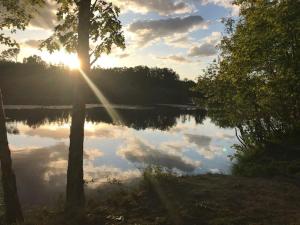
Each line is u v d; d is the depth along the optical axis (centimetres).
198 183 1308
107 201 1180
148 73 16212
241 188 1262
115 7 1098
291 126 2066
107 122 5234
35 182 1806
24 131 3856
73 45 1156
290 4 1750
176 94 14900
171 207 1059
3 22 1095
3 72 11894
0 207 1284
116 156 2586
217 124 2420
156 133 4153
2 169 1070
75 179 1077
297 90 1828
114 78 15088
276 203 1105
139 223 962
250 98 2028
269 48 1797
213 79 2311
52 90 11400
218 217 988
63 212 1084
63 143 3128
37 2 1086
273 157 1788
